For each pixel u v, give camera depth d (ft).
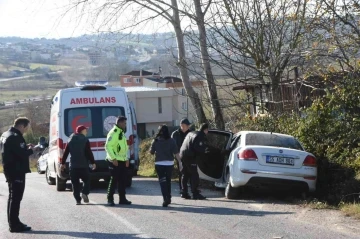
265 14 70.38
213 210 44.60
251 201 49.08
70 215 44.14
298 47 63.21
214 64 74.79
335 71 55.11
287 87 71.41
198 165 55.21
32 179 92.17
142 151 105.91
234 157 49.29
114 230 37.47
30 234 37.04
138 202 50.83
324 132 52.85
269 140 50.96
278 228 36.63
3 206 51.67
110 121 62.59
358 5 51.65
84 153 50.60
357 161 47.96
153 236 35.09
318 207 44.06
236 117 79.05
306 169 47.83
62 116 62.08
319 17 53.93
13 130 38.47
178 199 51.98
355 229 35.94
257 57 71.87
